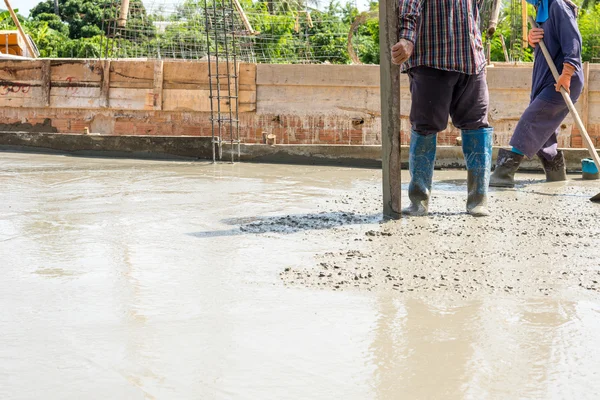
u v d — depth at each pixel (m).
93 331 2.12
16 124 11.34
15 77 11.23
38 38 42.72
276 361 1.89
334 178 6.63
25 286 2.61
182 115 10.92
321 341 2.05
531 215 4.45
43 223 3.89
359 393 1.70
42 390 1.70
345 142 10.57
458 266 2.99
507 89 10.23
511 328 2.19
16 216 4.11
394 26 4.20
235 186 5.76
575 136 10.22
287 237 3.59
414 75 4.45
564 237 3.68
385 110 4.20
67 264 2.95
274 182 6.16
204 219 4.09
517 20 17.97
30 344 2.01
